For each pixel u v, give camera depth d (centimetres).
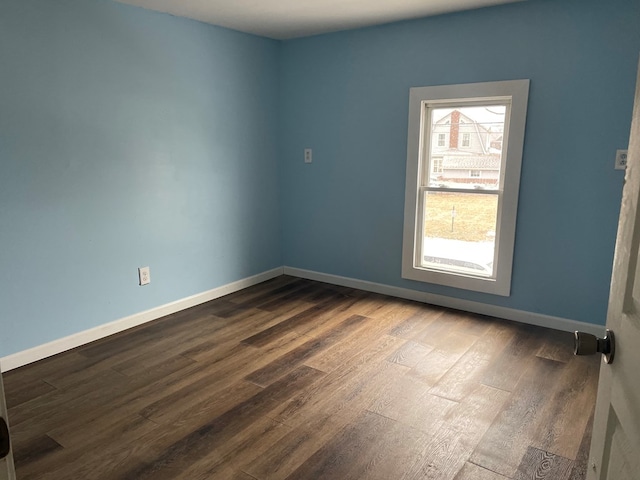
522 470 183
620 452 76
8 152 251
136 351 287
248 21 343
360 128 379
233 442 201
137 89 308
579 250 304
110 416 220
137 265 324
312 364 270
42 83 260
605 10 274
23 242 262
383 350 287
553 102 297
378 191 381
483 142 333
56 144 270
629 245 78
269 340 303
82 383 249
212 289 383
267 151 418
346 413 221
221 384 248
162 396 237
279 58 414
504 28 305
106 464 188
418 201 365
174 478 180
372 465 186
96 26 281
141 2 293
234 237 397
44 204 269
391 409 225
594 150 289
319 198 416
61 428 211
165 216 338
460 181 347
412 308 359
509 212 321
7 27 243
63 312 285
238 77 378
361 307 362
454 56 327
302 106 409
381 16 330
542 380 251
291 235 443
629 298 77
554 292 317
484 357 278
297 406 228
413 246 370
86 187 288
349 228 403
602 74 280
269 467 185
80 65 276
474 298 350
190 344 297
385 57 356
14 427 211
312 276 435
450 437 203
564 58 289
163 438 204
